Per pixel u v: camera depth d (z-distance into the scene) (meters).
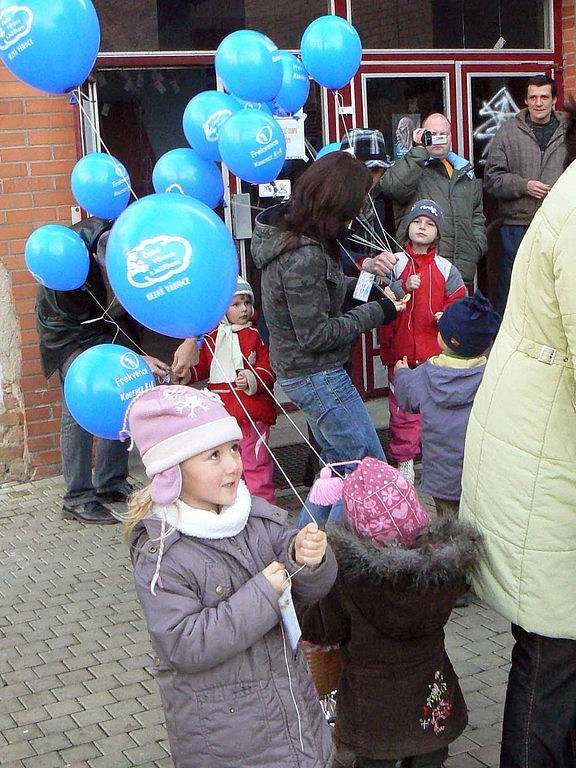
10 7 3.60
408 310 5.75
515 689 2.86
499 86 7.64
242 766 2.37
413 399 4.16
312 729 2.44
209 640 2.28
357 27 7.12
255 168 4.45
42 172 6.15
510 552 2.73
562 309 2.50
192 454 2.34
